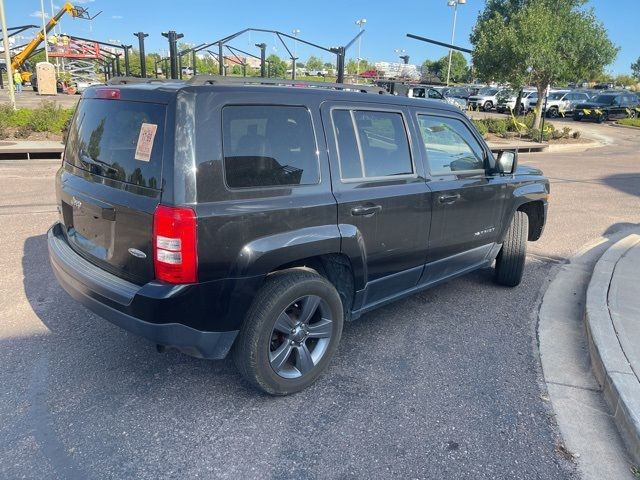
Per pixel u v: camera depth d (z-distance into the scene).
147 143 2.83
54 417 3.05
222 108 2.86
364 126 3.60
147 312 2.79
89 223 3.24
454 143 4.40
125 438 2.91
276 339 3.29
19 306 4.44
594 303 4.68
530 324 4.60
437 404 3.35
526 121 24.62
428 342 4.19
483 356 4.00
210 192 2.78
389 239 3.74
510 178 4.97
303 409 3.24
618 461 2.91
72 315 4.31
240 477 2.66
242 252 2.89
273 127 3.07
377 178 3.65
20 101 30.73
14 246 6.00
